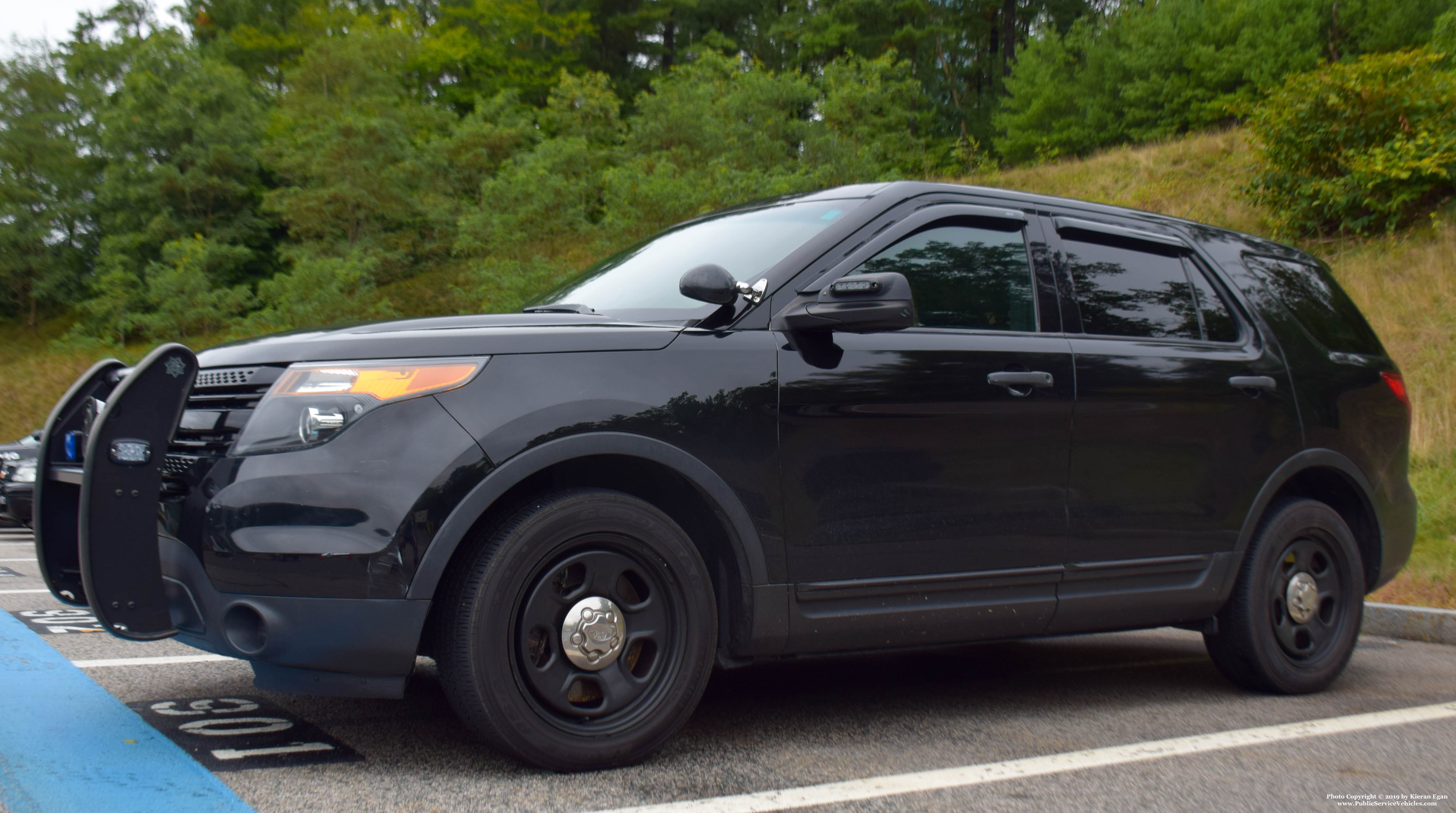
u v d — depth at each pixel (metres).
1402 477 4.47
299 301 24.59
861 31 44.44
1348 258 12.92
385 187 30.83
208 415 2.66
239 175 35.97
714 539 2.96
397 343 2.62
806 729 3.28
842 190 3.58
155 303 31.17
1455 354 9.92
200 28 49.25
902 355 3.16
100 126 38.94
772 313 3.05
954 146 32.97
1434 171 12.55
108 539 2.47
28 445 11.71
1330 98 13.55
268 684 2.57
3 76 39.41
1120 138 35.00
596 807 2.42
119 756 2.68
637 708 2.75
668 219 17.94
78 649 4.12
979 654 4.80
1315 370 4.17
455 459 2.53
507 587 2.56
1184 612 3.75
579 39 47.09
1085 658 4.73
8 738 2.83
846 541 3.04
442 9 47.00
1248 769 2.95
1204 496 3.76
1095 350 3.55
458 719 3.17
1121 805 2.60
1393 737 3.34
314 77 36.53
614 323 2.97
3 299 38.94
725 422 2.86
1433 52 15.10
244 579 2.45
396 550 2.46
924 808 2.51
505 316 3.00
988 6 47.97
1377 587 4.38
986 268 3.48
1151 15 34.91
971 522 3.25
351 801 2.39
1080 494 3.46
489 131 32.38
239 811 2.29
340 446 2.50
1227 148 18.56
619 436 2.70
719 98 26.69
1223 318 4.05
